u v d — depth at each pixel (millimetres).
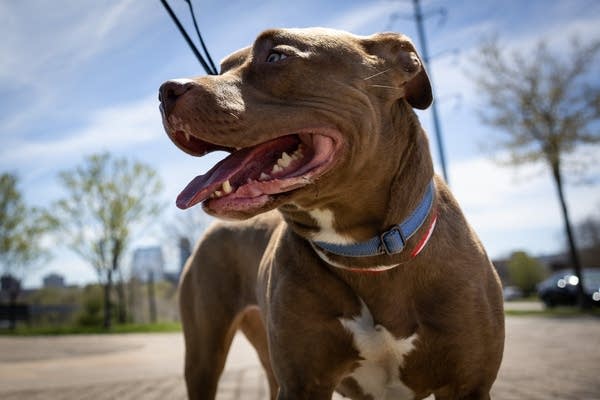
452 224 589
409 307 563
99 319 5473
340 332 568
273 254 627
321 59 516
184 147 520
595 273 4566
